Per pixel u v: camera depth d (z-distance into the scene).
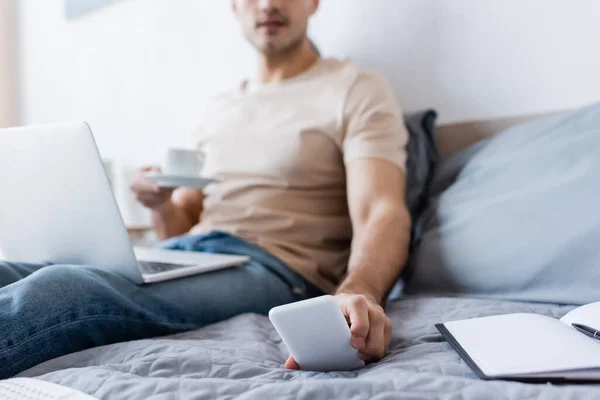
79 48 2.44
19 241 0.96
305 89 1.36
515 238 0.97
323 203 1.31
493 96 1.37
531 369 0.55
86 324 0.79
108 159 2.11
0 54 2.73
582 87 1.24
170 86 2.11
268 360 0.73
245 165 1.34
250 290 1.08
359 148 1.22
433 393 0.53
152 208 1.46
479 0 1.38
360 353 0.68
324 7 1.68
